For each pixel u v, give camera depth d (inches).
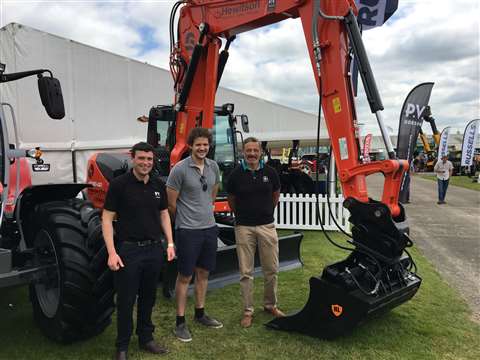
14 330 135.9
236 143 253.1
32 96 299.1
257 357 120.1
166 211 122.3
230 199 145.4
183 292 130.3
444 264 228.2
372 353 122.3
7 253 112.5
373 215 123.5
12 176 150.4
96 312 122.2
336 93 135.6
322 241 273.1
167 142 213.8
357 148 133.5
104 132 326.3
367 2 227.6
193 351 123.5
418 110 328.5
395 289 129.0
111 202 111.5
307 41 144.9
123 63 331.3
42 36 300.8
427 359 119.6
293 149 471.8
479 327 142.6
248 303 141.6
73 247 120.0
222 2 180.5
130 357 119.3
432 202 518.0
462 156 862.5
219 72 196.7
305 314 131.2
